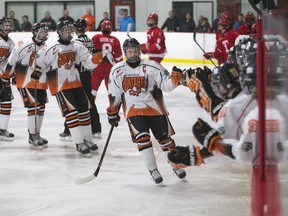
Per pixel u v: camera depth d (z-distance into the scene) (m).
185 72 10.16
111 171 13.42
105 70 18.03
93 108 16.95
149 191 11.73
